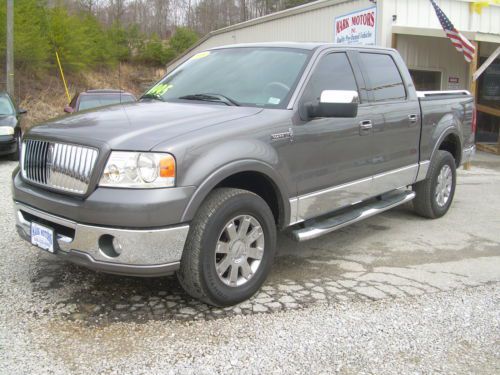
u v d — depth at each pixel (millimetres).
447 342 3480
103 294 4055
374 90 5289
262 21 18109
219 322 3650
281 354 3260
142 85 36688
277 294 4164
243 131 3838
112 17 49406
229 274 3828
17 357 3143
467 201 7906
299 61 4633
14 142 10953
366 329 3611
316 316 3787
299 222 4422
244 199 3787
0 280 4273
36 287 4152
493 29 14109
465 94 7176
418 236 5945
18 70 25812
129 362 3123
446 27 11812
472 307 4020
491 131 16156
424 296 4207
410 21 12719
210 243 3604
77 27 29875
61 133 3678
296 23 15914
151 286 4223
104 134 3523
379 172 5328
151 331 3502
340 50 5004
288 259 5051
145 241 3334
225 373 3043
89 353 3211
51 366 3057
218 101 4418
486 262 5098
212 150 3588
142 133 3514
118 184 3355
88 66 32969
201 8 53750
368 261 5043
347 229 6184
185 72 5148
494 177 10312
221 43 22531
